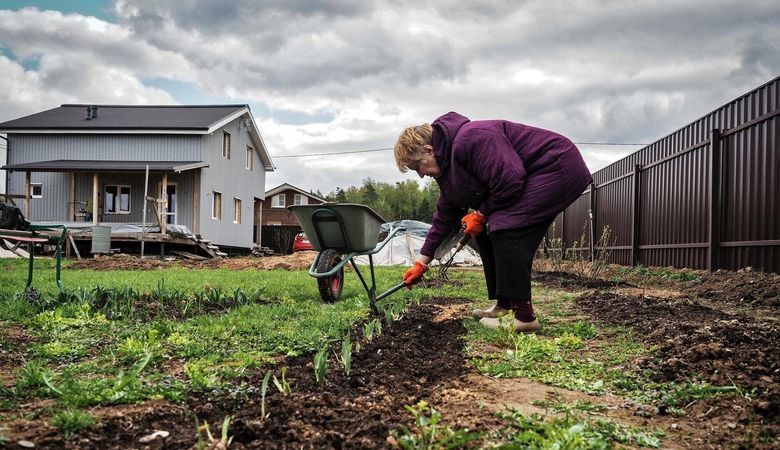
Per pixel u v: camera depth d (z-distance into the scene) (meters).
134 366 2.62
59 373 2.66
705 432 1.97
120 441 1.78
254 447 1.71
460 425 1.93
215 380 2.45
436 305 5.76
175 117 22.55
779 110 6.94
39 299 4.77
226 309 4.99
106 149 21.25
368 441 1.72
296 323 4.21
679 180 9.74
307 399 2.14
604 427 1.99
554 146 3.81
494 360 3.07
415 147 3.85
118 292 5.07
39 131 20.89
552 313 4.97
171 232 18.45
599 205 14.16
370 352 3.16
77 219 21.19
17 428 1.83
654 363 2.92
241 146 25.58
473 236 4.19
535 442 1.73
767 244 7.16
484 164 3.66
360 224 5.70
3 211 4.97
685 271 9.00
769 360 2.68
